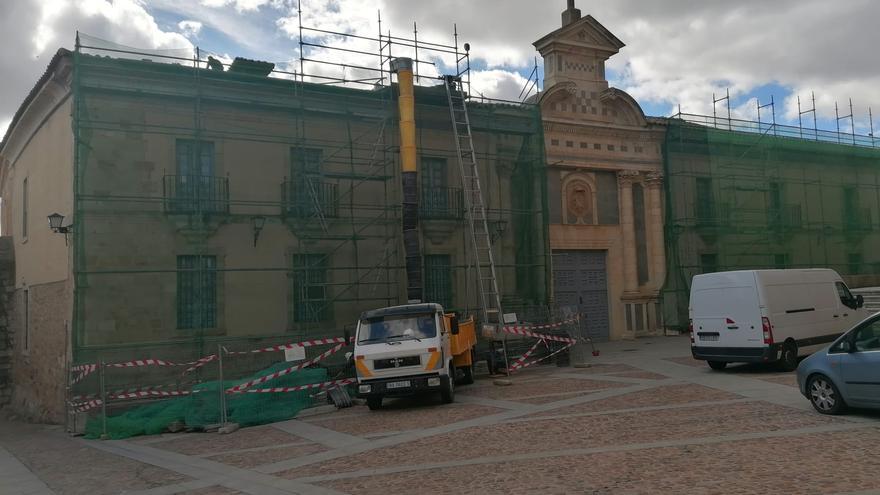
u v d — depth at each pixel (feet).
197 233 58.18
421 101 71.41
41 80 60.59
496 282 70.33
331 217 63.98
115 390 51.57
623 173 86.89
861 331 30.86
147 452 36.70
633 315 86.12
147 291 56.03
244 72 63.26
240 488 25.98
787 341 48.83
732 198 93.20
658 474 23.49
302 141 61.87
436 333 44.91
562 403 40.93
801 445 26.30
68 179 58.29
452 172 72.28
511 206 75.92
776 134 99.86
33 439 48.62
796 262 100.07
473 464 26.91
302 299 60.44
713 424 31.58
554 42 83.41
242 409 43.70
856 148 110.73
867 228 108.06
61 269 59.98
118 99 56.34
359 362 43.80
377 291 66.18
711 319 50.88
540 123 77.25
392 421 39.52
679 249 88.69
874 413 31.60
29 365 71.82
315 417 44.65
